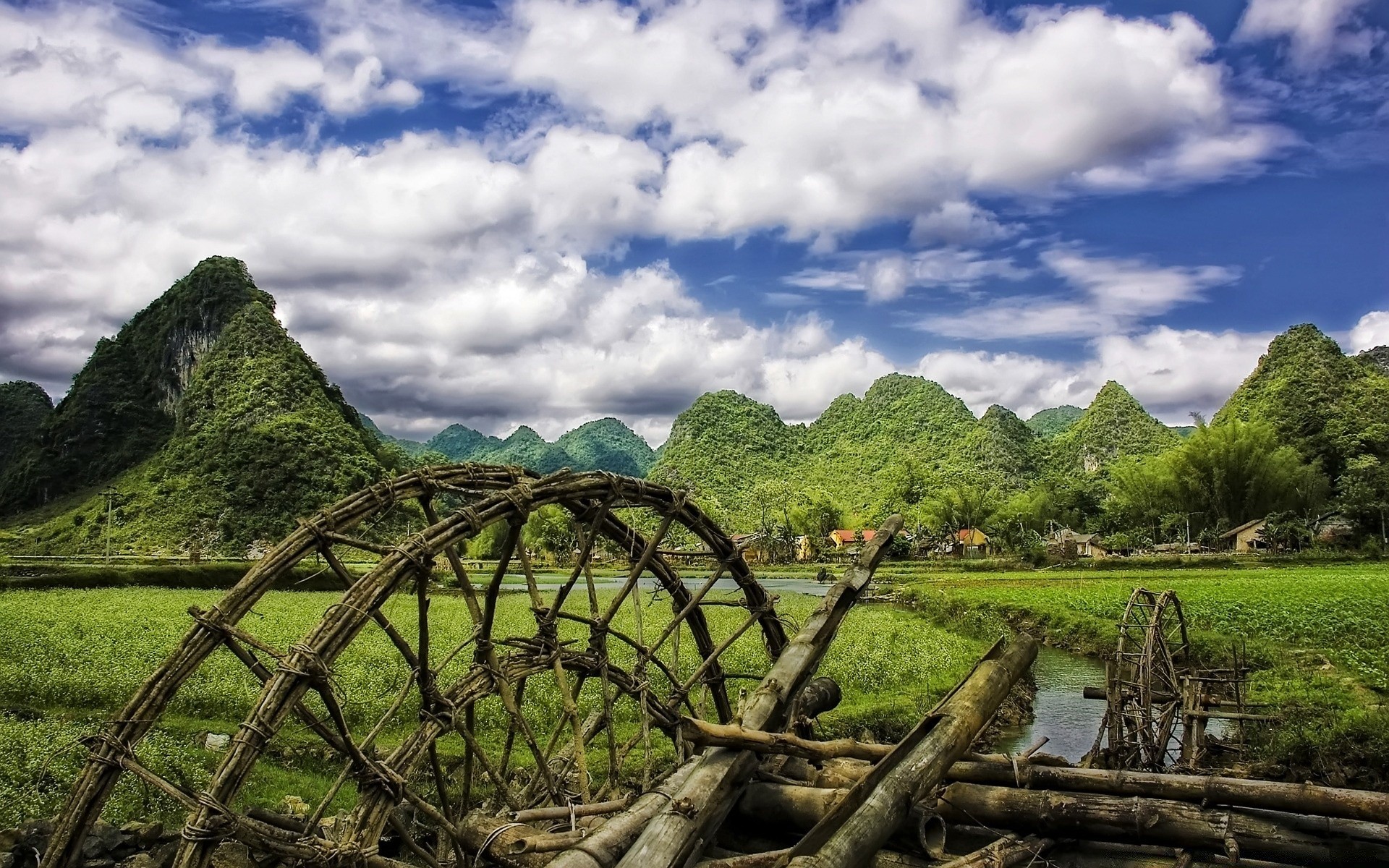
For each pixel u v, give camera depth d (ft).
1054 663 92.99
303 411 352.49
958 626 121.19
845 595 27.66
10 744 42.93
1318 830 22.17
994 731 61.57
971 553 306.14
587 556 28.50
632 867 18.84
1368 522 245.86
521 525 24.80
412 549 21.63
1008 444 532.73
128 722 18.89
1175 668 49.11
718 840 24.11
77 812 18.45
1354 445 300.20
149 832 28.12
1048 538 300.40
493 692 26.81
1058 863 23.08
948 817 23.93
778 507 455.22
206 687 55.88
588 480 27.22
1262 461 257.14
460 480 25.36
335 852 20.45
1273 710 59.77
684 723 20.62
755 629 91.04
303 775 44.29
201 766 42.60
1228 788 22.80
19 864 26.21
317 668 19.56
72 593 139.23
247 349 378.94
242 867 23.02
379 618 22.81
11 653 71.77
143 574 162.91
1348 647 86.22
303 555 21.48
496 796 35.65
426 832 30.86
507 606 120.37
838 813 19.98
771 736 22.25
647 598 120.67
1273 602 119.34
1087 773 24.17
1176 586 154.30
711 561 35.60
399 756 23.53
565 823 24.23
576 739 27.32
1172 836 22.41
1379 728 49.93
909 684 71.41
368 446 383.45
